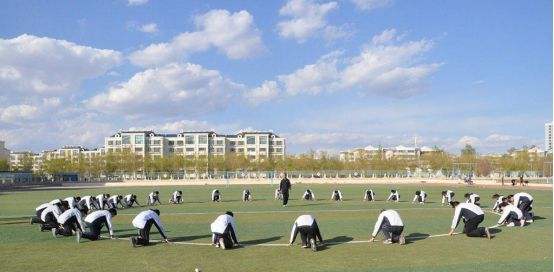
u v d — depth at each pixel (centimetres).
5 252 1498
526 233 1839
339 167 12600
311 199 3894
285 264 1308
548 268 1245
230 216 1596
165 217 2508
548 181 8100
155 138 16600
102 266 1292
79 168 11975
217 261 1349
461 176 9562
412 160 13362
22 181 8700
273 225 2155
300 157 13388
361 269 1245
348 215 2581
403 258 1380
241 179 9144
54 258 1402
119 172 12112
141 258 1395
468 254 1435
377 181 8631
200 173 11231
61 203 2011
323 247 1563
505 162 11956
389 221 1606
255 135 17050
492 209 2847
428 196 4319
